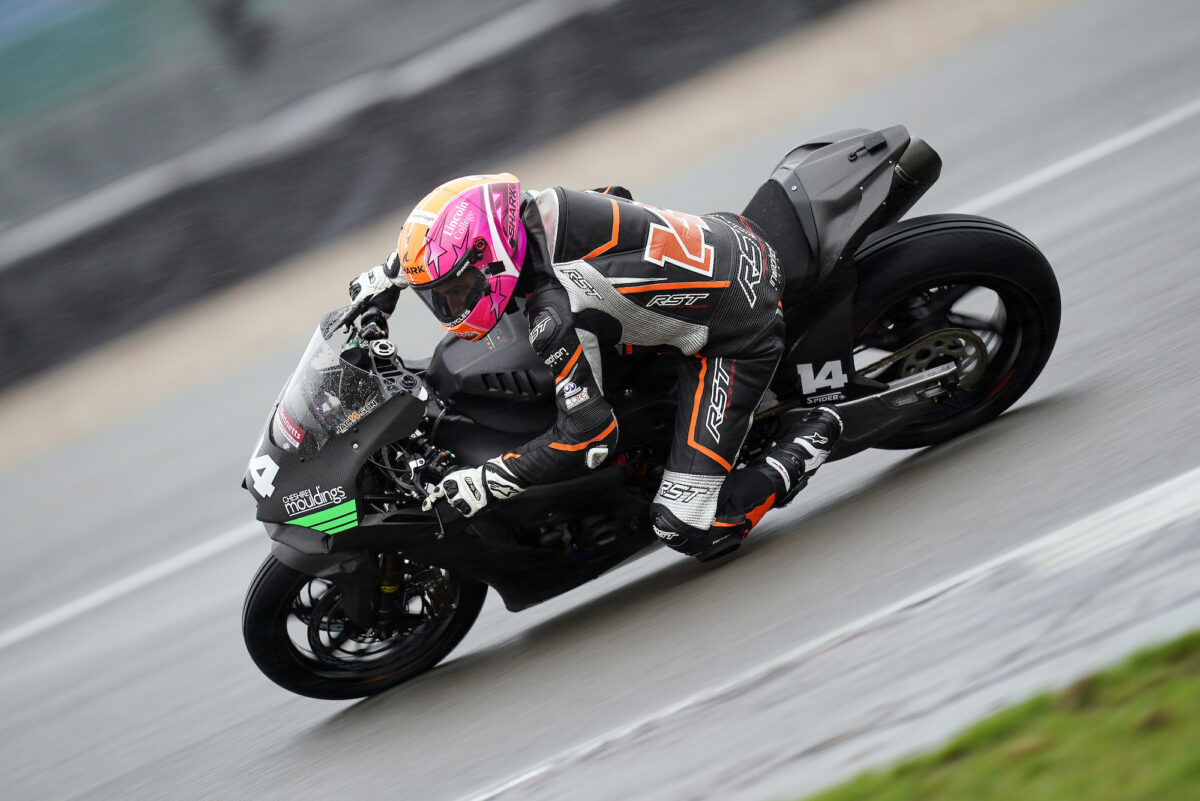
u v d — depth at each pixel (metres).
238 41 40.34
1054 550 12.18
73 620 22.09
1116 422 14.66
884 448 16.09
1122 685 8.79
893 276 14.79
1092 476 13.55
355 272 35.97
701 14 41.12
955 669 10.57
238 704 16.56
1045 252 22.64
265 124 38.97
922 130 33.66
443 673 15.46
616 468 14.51
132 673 18.77
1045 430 15.21
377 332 14.37
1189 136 26.47
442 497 13.97
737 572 14.97
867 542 14.20
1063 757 8.27
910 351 15.35
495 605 17.25
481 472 13.73
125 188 37.06
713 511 14.19
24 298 35.88
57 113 39.78
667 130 38.88
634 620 14.78
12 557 26.39
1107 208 23.88
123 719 17.27
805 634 12.66
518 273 13.36
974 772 8.55
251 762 14.73
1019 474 14.30
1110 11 38.41
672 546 14.41
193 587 21.53
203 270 37.25
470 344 14.52
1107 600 10.66
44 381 36.00
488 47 38.97
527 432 14.31
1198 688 8.30
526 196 13.68
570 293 13.19
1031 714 8.94
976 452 15.37
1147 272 19.77
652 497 15.23
